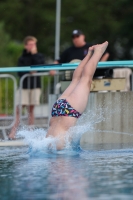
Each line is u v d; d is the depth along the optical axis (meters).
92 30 80.94
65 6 80.81
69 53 27.64
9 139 25.50
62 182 13.10
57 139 18.95
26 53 29.06
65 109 19.44
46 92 35.91
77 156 18.00
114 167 15.28
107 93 23.52
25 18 81.12
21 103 28.56
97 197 11.38
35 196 11.64
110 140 23.53
